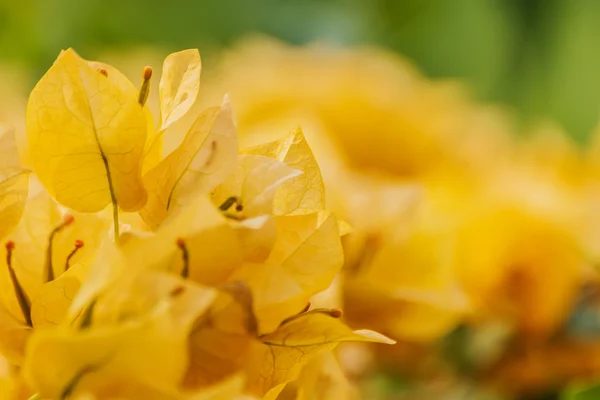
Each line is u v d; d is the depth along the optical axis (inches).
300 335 18.2
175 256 17.6
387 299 26.5
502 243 29.4
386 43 49.1
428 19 49.2
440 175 34.4
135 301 17.0
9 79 38.1
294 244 18.6
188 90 18.7
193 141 18.3
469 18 49.8
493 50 50.5
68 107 18.2
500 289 29.4
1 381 18.3
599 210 30.1
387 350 28.5
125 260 17.1
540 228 29.2
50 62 43.9
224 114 18.3
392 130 34.6
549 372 28.9
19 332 18.3
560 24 49.7
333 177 26.4
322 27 48.1
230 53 39.3
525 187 31.0
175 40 45.5
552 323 29.0
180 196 18.2
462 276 29.3
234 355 17.8
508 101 50.3
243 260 17.9
